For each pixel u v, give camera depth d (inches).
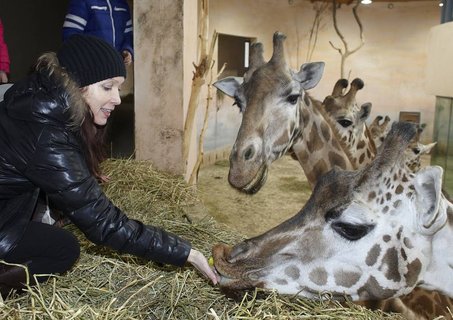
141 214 142.7
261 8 380.8
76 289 92.5
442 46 149.4
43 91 75.0
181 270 102.6
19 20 310.2
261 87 123.3
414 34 425.4
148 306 89.1
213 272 84.1
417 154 154.6
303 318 75.7
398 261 74.5
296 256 76.4
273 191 255.4
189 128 188.1
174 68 183.6
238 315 77.3
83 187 76.9
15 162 76.1
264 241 77.9
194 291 94.6
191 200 161.2
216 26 344.2
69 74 77.0
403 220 73.9
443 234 75.4
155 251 81.4
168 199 158.7
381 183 73.9
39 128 74.9
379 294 77.0
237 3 358.6
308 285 76.9
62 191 76.4
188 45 192.2
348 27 433.7
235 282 78.5
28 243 87.0
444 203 74.2
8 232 81.4
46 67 75.7
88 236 80.4
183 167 189.5
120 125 280.1
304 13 413.1
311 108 133.7
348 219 72.8
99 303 90.3
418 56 424.2
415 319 84.7
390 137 75.7
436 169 68.4
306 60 423.2
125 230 79.7
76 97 75.1
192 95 183.5
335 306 79.0
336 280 76.2
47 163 75.2
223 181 283.0
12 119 75.9
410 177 74.9
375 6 428.1
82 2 176.2
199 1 238.8
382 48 434.3
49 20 327.9
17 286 84.7
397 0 422.6
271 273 77.3
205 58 179.9
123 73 82.6
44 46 327.6
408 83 430.3
